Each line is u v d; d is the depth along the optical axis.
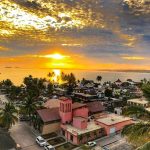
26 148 48.22
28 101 63.56
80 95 108.69
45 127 56.75
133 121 59.56
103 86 161.00
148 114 21.61
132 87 149.25
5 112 55.78
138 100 87.75
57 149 48.00
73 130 53.22
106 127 55.38
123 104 89.12
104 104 89.88
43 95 116.38
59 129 58.44
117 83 183.00
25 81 144.38
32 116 61.88
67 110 57.81
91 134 53.00
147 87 21.89
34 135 55.75
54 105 69.81
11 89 117.81
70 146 49.34
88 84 174.38
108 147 47.69
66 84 159.62
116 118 60.88
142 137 19.72
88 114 66.81
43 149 48.12
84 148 47.81
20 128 60.50
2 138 37.09
